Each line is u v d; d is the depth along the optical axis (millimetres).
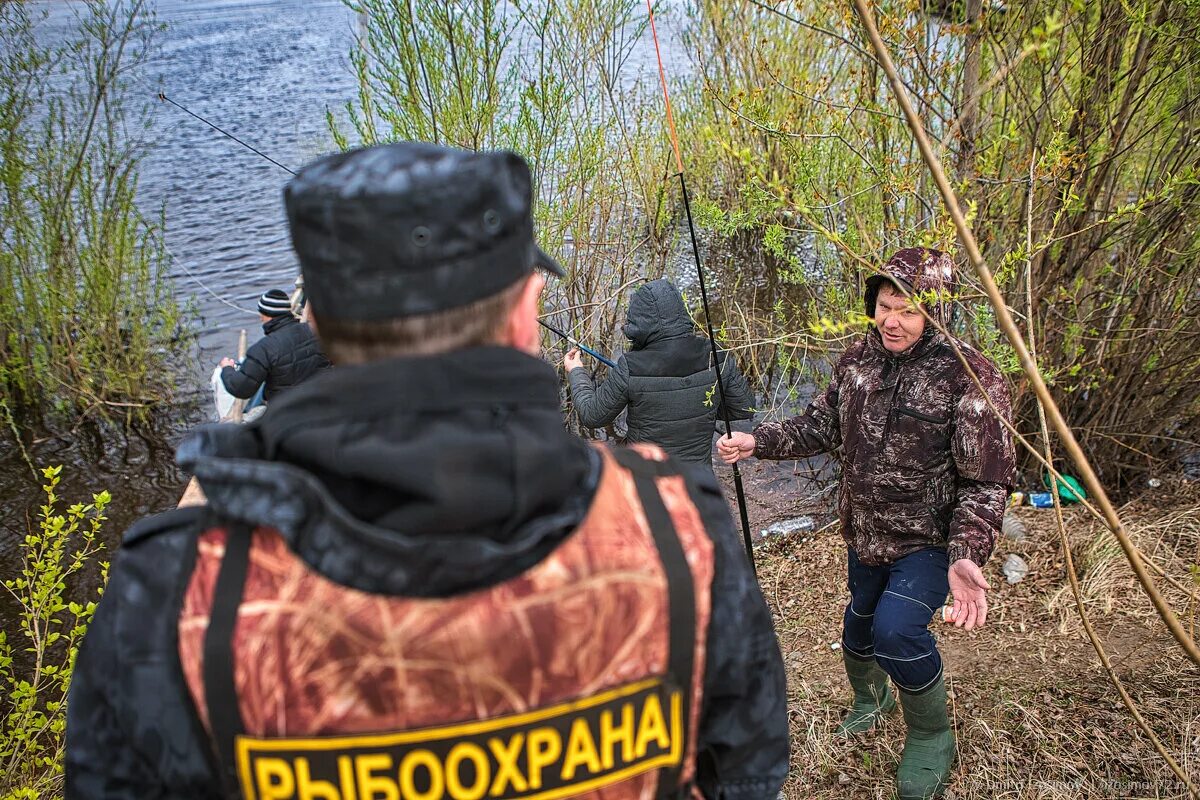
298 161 10484
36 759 2600
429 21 4887
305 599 722
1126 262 3787
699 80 7242
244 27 20844
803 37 5945
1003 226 3768
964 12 2979
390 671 719
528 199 814
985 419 2230
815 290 5113
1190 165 3365
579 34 5469
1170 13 3127
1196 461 4172
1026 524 3871
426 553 698
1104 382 4062
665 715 808
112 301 6148
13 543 4914
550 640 745
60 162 6047
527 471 730
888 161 3549
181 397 6398
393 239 722
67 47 6016
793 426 2682
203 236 8789
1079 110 3295
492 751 755
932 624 3309
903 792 2463
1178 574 3330
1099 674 2857
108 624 786
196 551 774
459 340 760
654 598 782
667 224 6535
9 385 6238
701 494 874
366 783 743
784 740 914
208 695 735
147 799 796
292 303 4586
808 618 3559
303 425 740
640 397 3852
